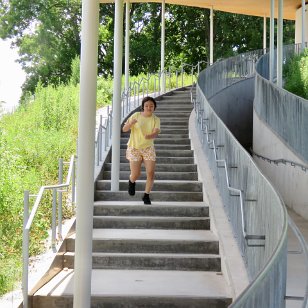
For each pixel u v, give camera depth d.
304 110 11.95
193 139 13.41
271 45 20.53
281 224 5.34
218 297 6.49
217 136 10.62
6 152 10.70
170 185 10.55
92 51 5.62
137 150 9.45
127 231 8.77
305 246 5.48
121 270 7.73
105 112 18.19
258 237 6.25
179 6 41.91
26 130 13.88
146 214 9.38
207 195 9.67
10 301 6.18
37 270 7.00
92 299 6.50
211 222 8.90
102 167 11.36
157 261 7.76
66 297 6.43
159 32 42.09
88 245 5.60
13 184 9.23
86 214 5.59
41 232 8.24
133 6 42.31
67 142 12.80
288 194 13.04
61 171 8.96
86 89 5.62
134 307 6.50
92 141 5.63
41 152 11.73
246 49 41.56
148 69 41.47
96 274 7.49
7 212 8.54
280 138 13.69
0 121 14.01
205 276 7.42
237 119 22.23
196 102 15.73
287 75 19.78
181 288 6.84
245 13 29.70
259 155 16.06
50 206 9.27
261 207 6.60
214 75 20.14
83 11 5.63
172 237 8.27
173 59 42.41
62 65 39.91
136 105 18.70
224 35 41.22
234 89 22.00
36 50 39.44
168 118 16.03
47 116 15.43
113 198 10.15
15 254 7.46
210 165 11.09
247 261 6.90
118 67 10.66
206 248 8.03
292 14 29.62
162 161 12.28
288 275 7.41
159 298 6.49
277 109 14.11
